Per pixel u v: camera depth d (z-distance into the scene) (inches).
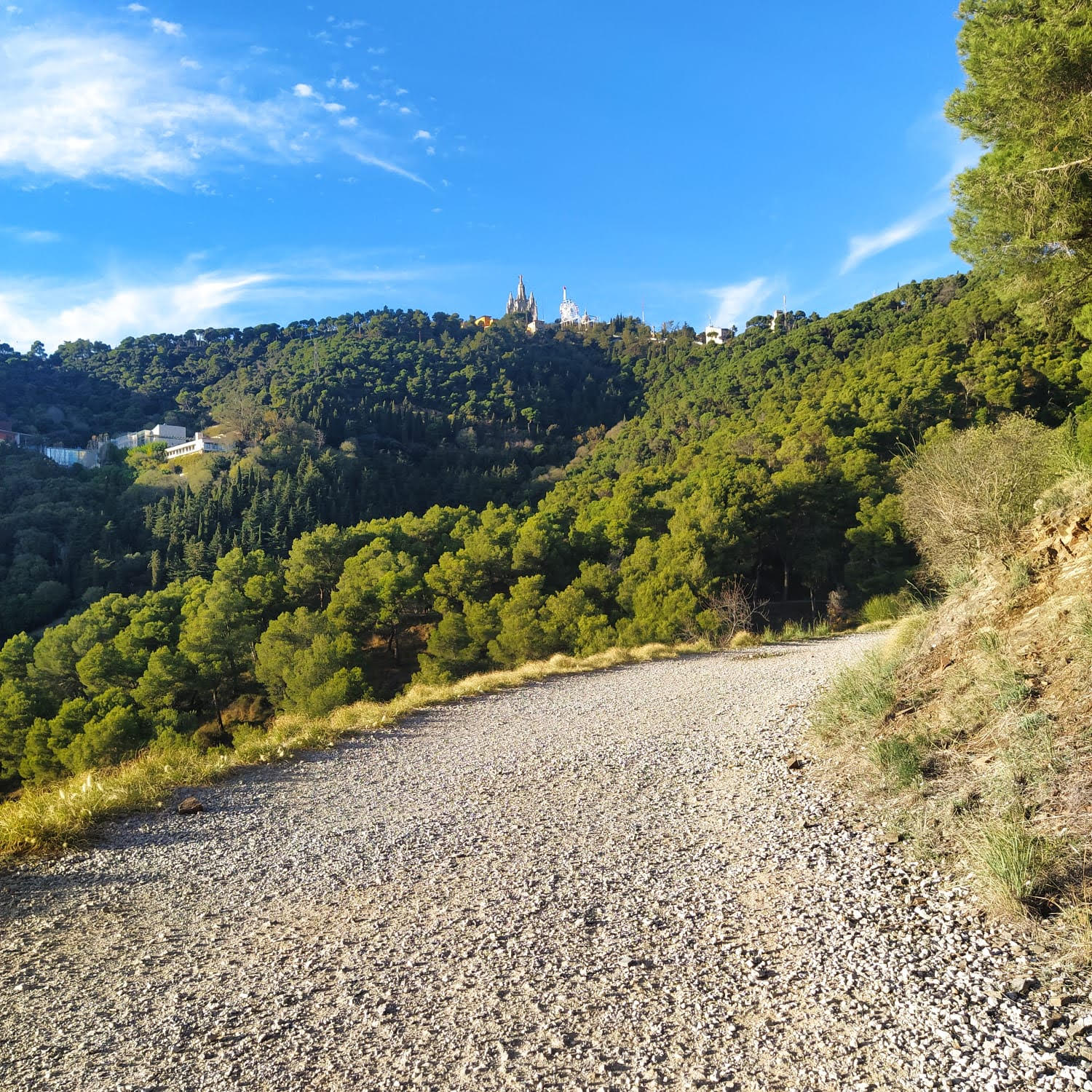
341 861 176.7
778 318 5378.9
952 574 284.4
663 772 237.8
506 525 1982.0
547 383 6397.6
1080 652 167.6
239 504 3334.2
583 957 118.2
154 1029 104.1
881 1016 94.9
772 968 110.3
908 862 142.7
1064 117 249.8
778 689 374.3
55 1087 90.7
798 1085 82.6
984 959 106.0
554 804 213.3
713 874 150.4
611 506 1946.4
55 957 132.6
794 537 1718.8
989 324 2452.0
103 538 3088.1
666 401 4825.3
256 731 410.3
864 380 2378.2
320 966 121.6
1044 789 137.8
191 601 1748.3
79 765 980.6
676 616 945.5
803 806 185.5
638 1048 92.0
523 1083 85.9
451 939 128.6
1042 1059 82.7
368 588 1593.3
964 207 310.7
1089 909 108.6
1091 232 269.1
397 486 4092.0
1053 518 235.1
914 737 185.8
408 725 373.7
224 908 152.3
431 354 6811.0
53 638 1574.8
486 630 1291.8
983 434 323.3
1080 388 1653.5
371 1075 89.6
